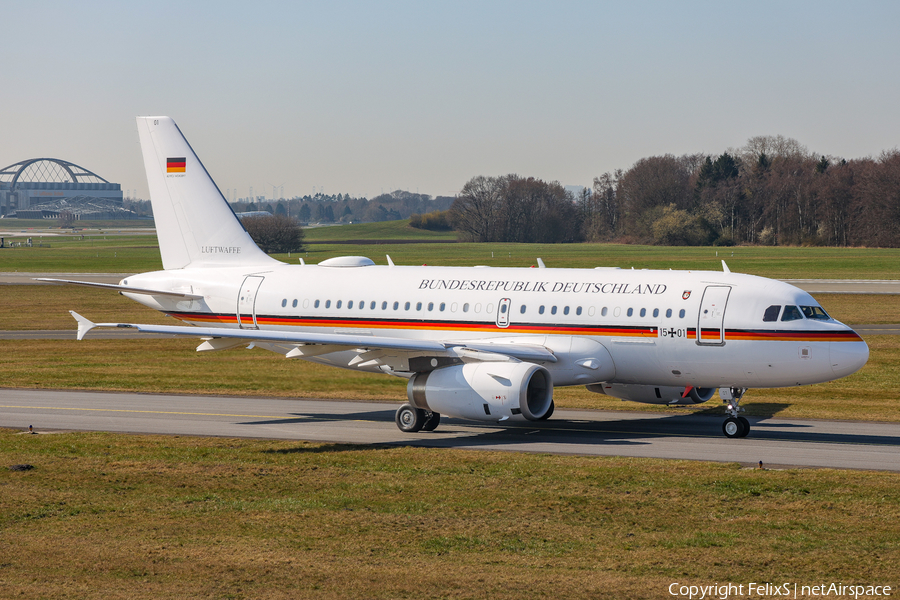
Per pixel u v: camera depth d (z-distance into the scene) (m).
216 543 43.25
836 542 43.12
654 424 77.88
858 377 104.94
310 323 86.50
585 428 75.75
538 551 42.00
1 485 54.50
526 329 77.25
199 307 91.75
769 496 51.56
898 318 167.25
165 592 36.62
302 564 40.09
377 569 39.41
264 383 100.50
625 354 74.25
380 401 90.12
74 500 51.25
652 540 43.62
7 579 38.19
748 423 71.50
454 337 80.25
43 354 127.62
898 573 38.78
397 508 49.47
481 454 63.62
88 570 39.31
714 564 40.09
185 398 90.69
